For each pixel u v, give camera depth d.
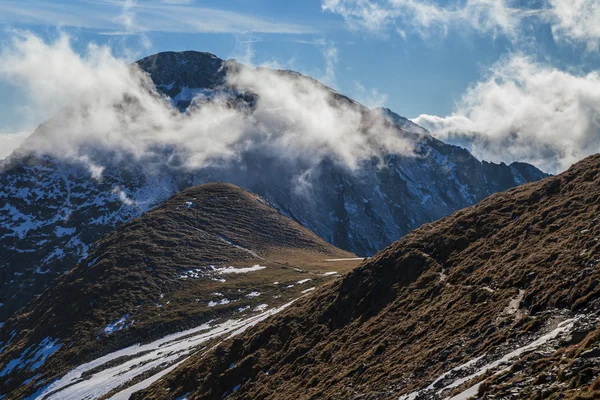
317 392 41.41
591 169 51.72
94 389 82.31
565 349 25.36
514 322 33.44
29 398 94.81
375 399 34.50
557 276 35.41
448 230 56.12
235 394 51.69
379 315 48.75
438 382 30.84
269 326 59.97
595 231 38.56
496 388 24.80
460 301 41.47
